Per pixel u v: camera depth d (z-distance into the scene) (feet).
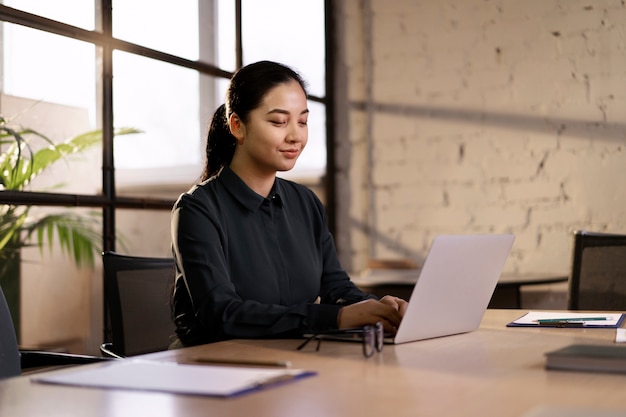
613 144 11.73
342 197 13.46
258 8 11.92
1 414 2.97
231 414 2.90
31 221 10.23
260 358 4.20
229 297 5.36
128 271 6.57
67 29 8.61
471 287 5.06
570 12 11.98
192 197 5.80
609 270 7.80
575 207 11.92
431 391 3.27
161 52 9.90
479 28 12.56
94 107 8.97
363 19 13.34
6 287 12.43
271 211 6.17
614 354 3.70
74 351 12.86
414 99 13.00
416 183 12.97
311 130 13.47
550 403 3.03
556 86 12.06
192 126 11.57
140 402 3.11
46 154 8.46
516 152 12.30
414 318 4.68
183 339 5.83
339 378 3.58
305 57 13.03
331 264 6.70
